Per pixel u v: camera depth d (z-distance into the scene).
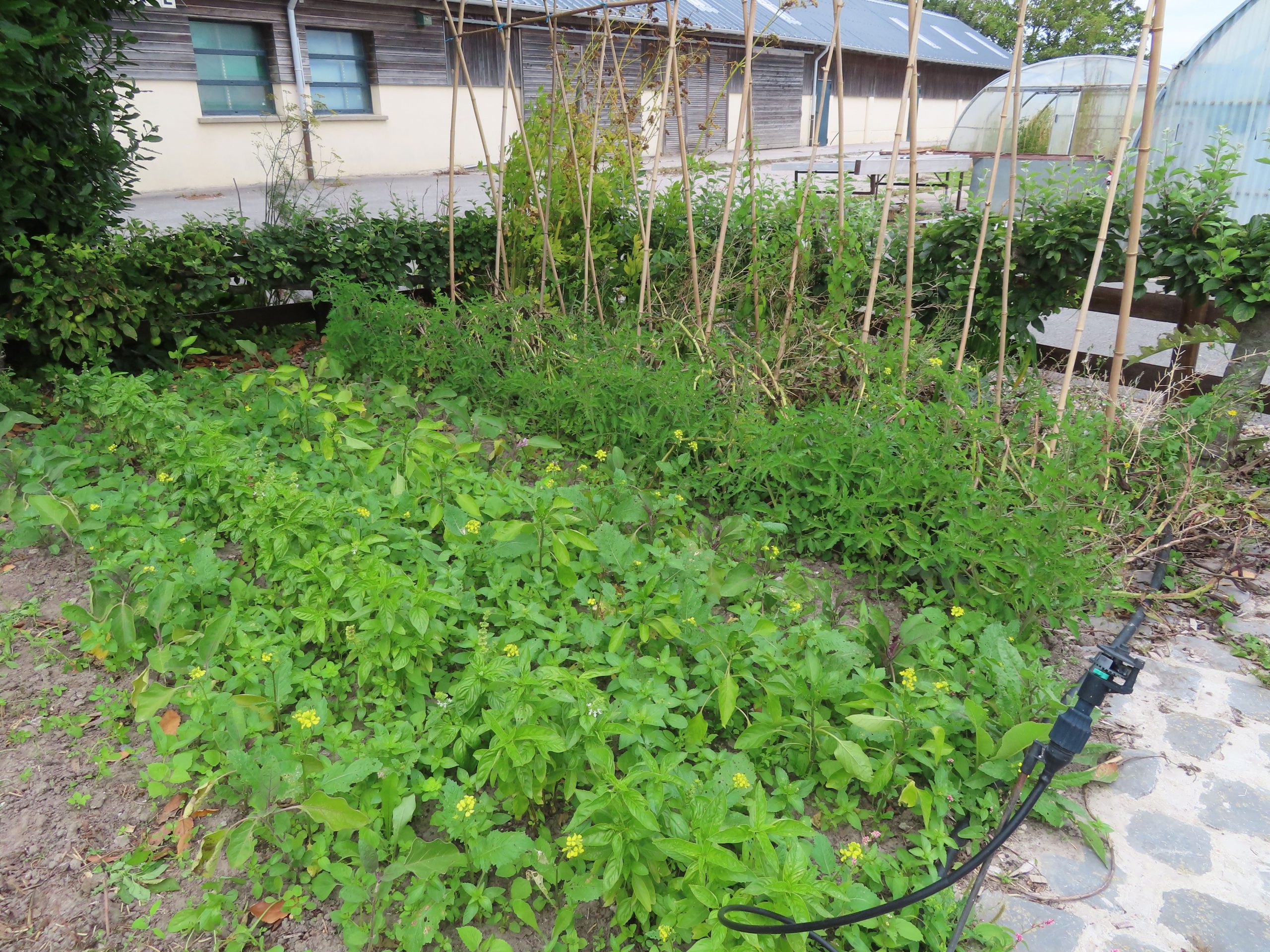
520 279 6.66
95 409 4.62
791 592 3.22
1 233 5.23
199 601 3.23
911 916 2.15
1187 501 4.05
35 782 2.57
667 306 6.05
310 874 2.25
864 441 3.76
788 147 27.80
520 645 2.82
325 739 2.54
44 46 5.06
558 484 4.20
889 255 5.93
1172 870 2.37
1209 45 8.31
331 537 3.30
